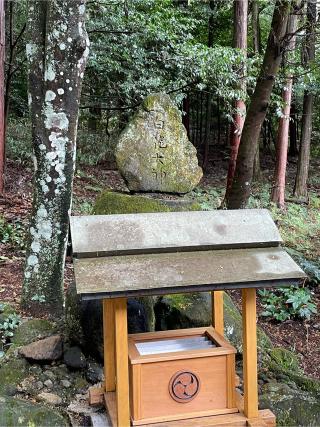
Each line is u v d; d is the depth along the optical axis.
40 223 3.97
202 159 17.33
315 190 13.91
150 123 3.98
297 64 7.57
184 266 2.27
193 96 17.05
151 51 9.03
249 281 2.22
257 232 2.50
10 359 3.36
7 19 10.41
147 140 3.97
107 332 2.78
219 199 10.54
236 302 5.31
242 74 8.17
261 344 4.15
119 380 2.32
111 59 8.98
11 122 11.70
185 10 11.78
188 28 9.34
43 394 3.10
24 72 11.62
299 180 12.70
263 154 18.67
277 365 3.87
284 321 5.17
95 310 3.41
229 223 2.54
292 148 18.89
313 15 7.23
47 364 3.40
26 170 9.75
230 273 2.25
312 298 5.77
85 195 9.14
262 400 3.20
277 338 4.82
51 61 3.74
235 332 3.85
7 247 6.05
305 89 11.12
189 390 2.43
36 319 3.82
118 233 2.39
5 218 6.85
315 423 3.16
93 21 8.48
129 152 3.97
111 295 2.08
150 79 8.82
